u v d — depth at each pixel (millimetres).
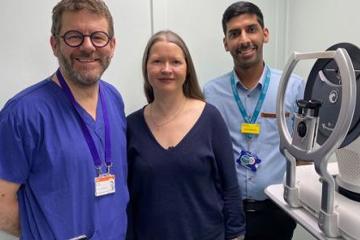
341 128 826
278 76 1797
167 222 1314
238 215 1438
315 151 899
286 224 1750
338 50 839
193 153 1326
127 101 1922
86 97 1229
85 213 1153
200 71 2125
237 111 1766
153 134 1389
